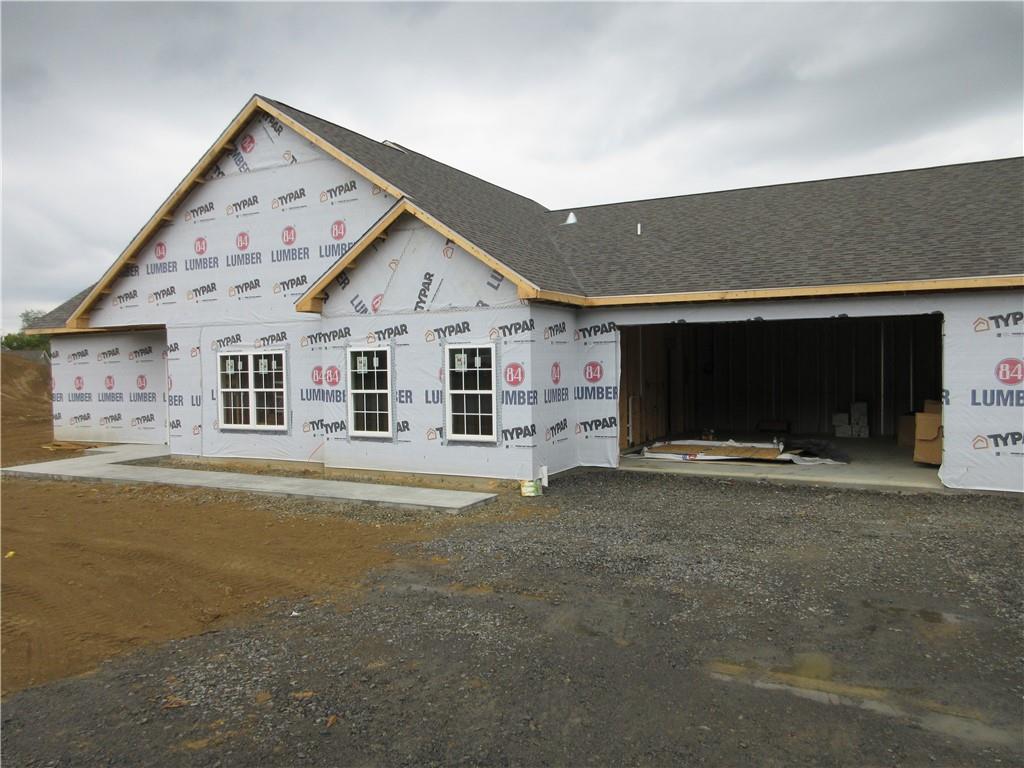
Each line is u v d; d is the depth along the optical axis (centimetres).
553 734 412
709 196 1709
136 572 766
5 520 1038
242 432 1521
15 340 5659
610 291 1278
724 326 1969
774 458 1338
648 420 1656
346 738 414
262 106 1436
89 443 1950
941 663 491
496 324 1173
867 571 693
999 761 376
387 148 1586
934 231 1166
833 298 1107
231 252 1530
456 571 726
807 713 429
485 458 1193
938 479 1127
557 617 591
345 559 787
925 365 1722
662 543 808
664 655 513
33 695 483
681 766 378
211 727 432
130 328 1816
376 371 1301
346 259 1283
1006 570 688
